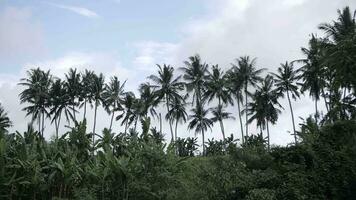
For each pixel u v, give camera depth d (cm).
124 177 2886
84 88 7538
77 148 3378
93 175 3030
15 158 3084
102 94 7562
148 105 6994
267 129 7169
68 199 2906
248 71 6788
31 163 3050
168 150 3116
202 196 2409
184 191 2531
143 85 7156
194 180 2598
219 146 5662
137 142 3466
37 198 3200
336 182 2334
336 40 4178
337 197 2286
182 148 5850
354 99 3747
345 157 2425
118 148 3506
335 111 3769
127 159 2928
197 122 7356
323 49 4234
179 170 2975
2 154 2994
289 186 2261
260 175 2477
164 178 2872
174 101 6975
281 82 6875
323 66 4184
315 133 2775
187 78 6825
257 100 7019
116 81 7756
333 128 2738
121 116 7456
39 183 3078
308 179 2347
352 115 3731
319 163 2434
